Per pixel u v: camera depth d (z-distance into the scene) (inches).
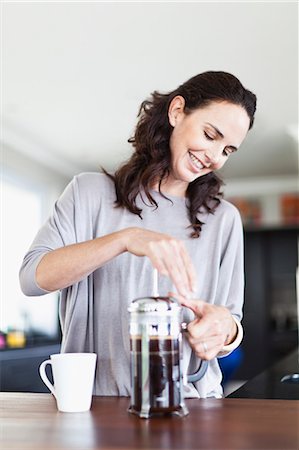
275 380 79.7
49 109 168.1
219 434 32.3
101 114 171.5
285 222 264.1
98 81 147.3
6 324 202.2
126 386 48.3
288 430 33.2
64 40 125.1
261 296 249.1
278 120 177.3
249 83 148.9
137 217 53.1
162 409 37.1
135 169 53.3
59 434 32.9
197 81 50.4
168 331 37.7
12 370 161.3
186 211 53.8
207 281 52.7
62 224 51.6
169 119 51.1
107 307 50.6
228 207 55.8
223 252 54.7
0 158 193.6
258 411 39.5
